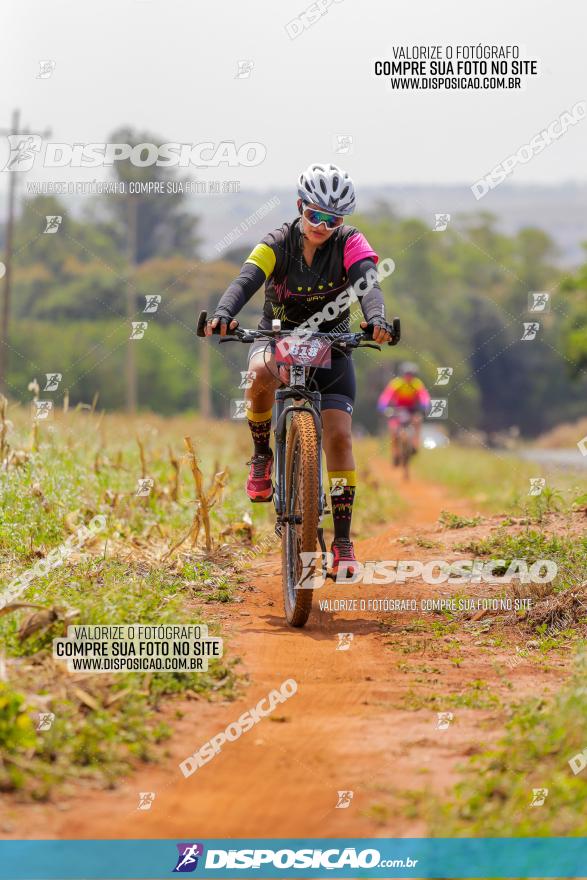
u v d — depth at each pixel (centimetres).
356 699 962
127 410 9681
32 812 703
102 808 721
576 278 11156
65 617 1014
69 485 1756
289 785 766
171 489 1892
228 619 1243
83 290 11975
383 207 19650
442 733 864
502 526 1758
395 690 991
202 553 1577
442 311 17288
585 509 1809
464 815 705
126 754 800
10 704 780
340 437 1246
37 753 766
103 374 11262
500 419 18025
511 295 18775
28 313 11744
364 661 1095
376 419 14438
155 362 11594
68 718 820
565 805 709
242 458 2792
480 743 830
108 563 1392
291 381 1214
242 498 2109
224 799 744
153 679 941
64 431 2103
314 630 1221
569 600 1253
